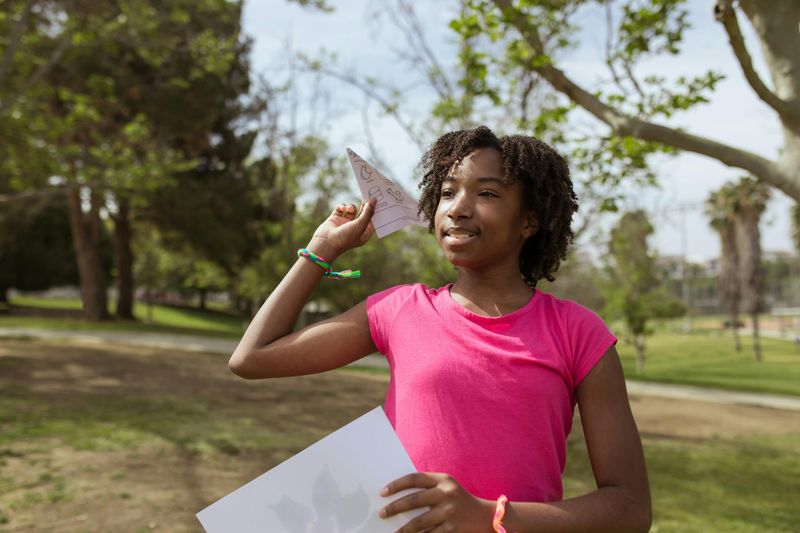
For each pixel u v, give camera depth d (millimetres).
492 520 1148
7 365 12695
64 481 5496
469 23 6141
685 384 16281
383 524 1187
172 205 25859
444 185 1421
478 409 1263
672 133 5629
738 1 4441
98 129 16875
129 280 31969
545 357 1288
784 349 38812
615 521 1195
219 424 8250
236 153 28125
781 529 5480
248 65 25094
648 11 5805
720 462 8234
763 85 4883
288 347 1441
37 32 12453
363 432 1266
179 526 4586
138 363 14195
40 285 42938
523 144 1403
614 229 18312
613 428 1286
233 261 29516
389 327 1424
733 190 37125
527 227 1442
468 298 1407
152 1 13297
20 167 12648
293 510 1233
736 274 39031
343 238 1518
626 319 22078
